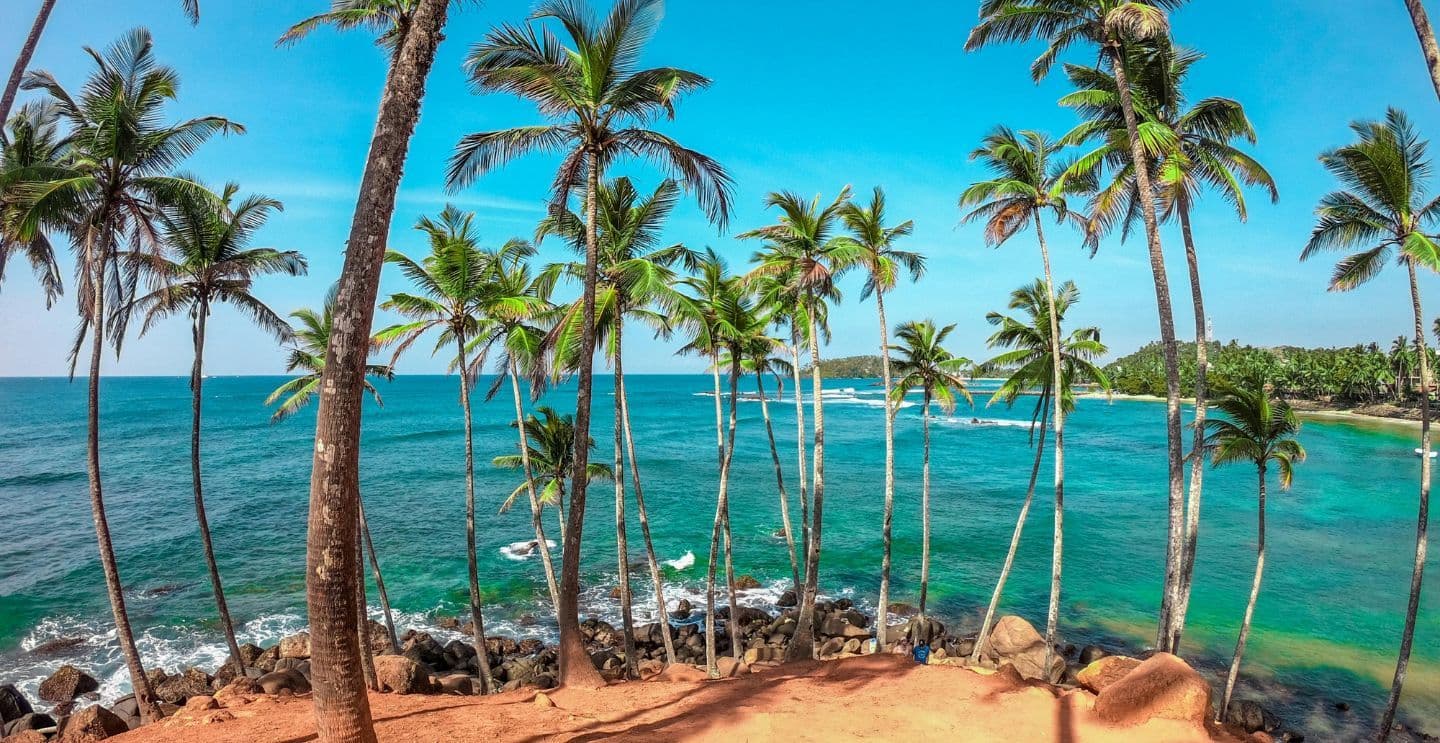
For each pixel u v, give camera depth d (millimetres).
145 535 35406
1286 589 28203
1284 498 46156
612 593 28812
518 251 18188
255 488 48062
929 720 8047
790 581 30766
